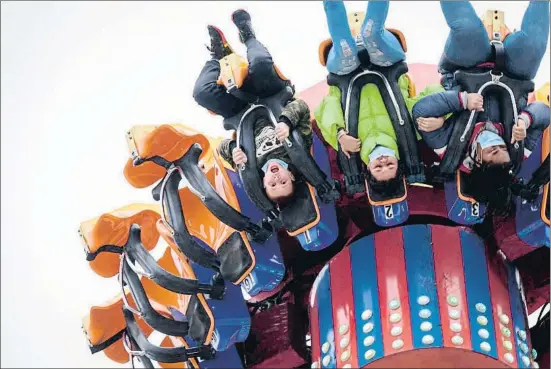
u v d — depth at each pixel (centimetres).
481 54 1268
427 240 1369
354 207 1441
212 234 1404
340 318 1346
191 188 1334
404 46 1319
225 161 1383
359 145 1283
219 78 1318
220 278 1409
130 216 1430
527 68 1270
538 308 1552
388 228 1391
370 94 1291
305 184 1319
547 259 1509
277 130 1277
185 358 1498
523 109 1287
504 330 1311
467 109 1266
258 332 1605
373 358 1282
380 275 1352
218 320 1428
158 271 1391
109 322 1566
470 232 1387
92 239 1425
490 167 1282
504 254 1424
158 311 1520
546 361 1530
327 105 1296
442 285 1326
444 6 1263
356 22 1351
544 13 1264
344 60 1273
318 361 1342
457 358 1277
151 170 1433
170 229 1358
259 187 1310
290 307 1600
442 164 1296
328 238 1339
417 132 1324
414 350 1270
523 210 1377
